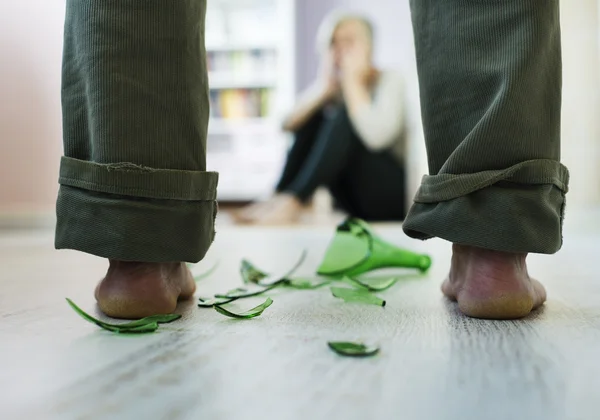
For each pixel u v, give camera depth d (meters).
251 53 3.23
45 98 2.46
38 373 0.49
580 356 0.52
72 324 0.62
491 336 0.57
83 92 0.62
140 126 0.61
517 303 0.62
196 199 0.63
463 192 0.61
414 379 0.47
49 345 0.55
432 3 0.65
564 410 0.43
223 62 3.23
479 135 0.61
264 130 3.20
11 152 2.46
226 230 2.16
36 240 1.67
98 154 0.61
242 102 3.23
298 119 2.70
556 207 0.63
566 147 2.60
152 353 0.53
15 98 2.44
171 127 0.62
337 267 0.90
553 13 0.62
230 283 0.85
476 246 0.62
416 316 0.64
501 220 0.61
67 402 0.44
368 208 2.75
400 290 0.79
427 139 0.66
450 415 0.42
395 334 0.58
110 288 0.64
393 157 2.72
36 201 2.48
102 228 0.61
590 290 0.78
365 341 0.56
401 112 2.69
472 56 0.63
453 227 0.62
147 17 0.61
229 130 3.21
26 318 0.64
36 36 2.43
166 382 0.47
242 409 0.43
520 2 0.60
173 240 0.62
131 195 0.61
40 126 2.47
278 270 0.99
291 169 2.71
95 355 0.52
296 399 0.44
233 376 0.48
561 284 0.83
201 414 0.42
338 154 2.65
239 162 3.20
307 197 2.66
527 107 0.61
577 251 1.29
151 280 0.63
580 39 2.58
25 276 0.92
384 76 2.71
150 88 0.61
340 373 0.48
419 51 0.66
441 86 0.65
